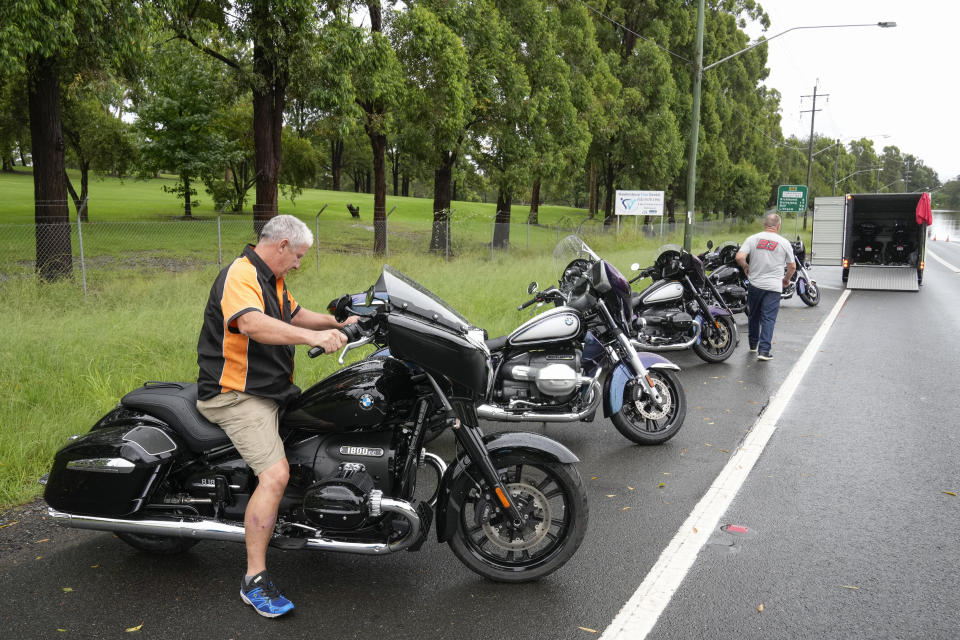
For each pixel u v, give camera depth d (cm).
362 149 7731
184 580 361
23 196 4200
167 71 2028
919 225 1794
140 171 3762
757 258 920
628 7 3866
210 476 346
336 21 1561
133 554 389
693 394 747
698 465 534
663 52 3659
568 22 2897
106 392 604
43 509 442
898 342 1052
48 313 930
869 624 321
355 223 3462
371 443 341
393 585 358
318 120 1839
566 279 642
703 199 4722
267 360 333
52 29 1030
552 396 534
